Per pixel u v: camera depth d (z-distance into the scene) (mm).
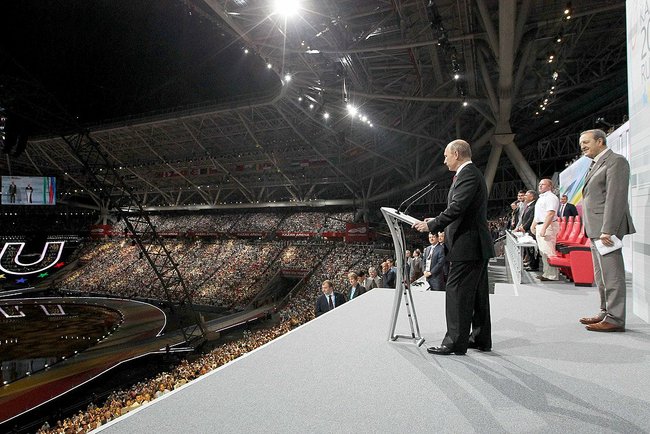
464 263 3314
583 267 6754
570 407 2293
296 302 33000
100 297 45719
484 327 3381
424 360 3162
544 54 24422
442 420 2145
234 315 34406
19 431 16828
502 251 17500
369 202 49250
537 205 7832
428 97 25656
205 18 27453
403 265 3758
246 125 42844
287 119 39719
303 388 2611
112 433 2006
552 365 2998
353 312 5020
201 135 47500
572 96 34562
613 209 3773
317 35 23406
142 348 26000
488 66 24812
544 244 7527
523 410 2262
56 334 31875
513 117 36062
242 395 2500
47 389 19859
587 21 21203
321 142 44750
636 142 4234
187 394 2520
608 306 3936
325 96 33781
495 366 2996
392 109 36938
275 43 25266
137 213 32188
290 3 20016
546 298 5734
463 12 20047
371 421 2139
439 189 45969
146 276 48719
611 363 3021
